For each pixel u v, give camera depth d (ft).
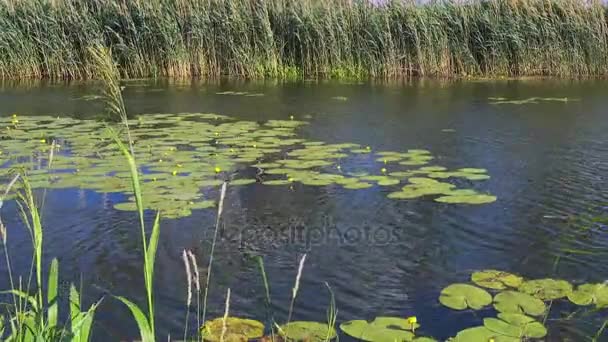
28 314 7.95
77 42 48.55
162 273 12.37
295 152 22.20
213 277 12.18
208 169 19.52
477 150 22.94
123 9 48.42
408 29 48.55
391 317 10.28
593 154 22.15
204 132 25.90
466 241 13.93
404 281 11.96
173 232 14.48
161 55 49.08
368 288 11.68
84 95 39.04
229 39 48.93
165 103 35.78
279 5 49.67
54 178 18.39
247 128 27.12
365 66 49.21
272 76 49.24
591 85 43.11
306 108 33.86
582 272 12.21
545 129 27.12
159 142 23.53
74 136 24.82
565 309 10.46
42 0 47.83
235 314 10.68
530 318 10.05
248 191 17.48
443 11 48.57
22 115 31.17
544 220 15.19
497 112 32.07
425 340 9.45
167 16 48.06
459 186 18.04
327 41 48.98
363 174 19.15
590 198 16.89
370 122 29.17
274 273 12.38
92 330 10.11
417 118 30.35
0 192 16.98
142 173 19.01
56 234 14.37
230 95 39.37
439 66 48.96
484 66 49.42
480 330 9.62
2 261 12.90
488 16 47.96
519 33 47.98
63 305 10.94
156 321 10.41
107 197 16.84
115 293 11.49
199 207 15.98
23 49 47.52
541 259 12.90
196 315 10.64
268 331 9.91
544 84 44.01
